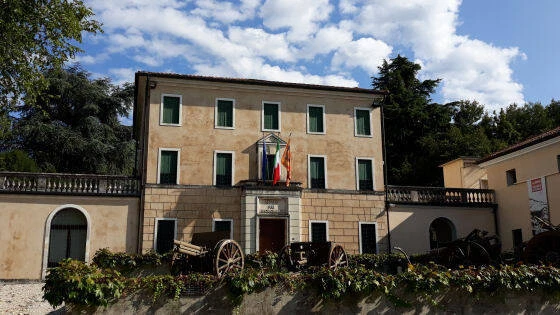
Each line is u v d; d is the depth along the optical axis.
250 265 20.28
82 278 9.86
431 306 11.15
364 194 28.33
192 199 25.92
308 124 28.52
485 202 29.91
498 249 20.70
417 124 49.03
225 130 27.25
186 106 27.02
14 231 23.73
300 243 19.53
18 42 16.94
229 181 26.75
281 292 10.88
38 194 24.30
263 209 25.91
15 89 18.28
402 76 52.69
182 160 26.31
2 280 23.11
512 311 11.55
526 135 50.47
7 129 19.75
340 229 27.53
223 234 17.31
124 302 10.16
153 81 26.69
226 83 27.52
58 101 44.44
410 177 46.00
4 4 16.23
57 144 41.88
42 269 23.66
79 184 25.02
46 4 17.39
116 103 46.16
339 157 28.52
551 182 25.45
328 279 10.85
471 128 52.28
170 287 10.43
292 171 27.61
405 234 28.41
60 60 18.47
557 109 52.97
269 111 28.19
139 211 25.50
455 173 33.62
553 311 11.78
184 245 16.33
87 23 18.88
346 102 29.41
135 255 20.83
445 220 29.73
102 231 24.80
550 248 18.52
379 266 24.89
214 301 10.62
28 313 13.59
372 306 10.99
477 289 11.41
